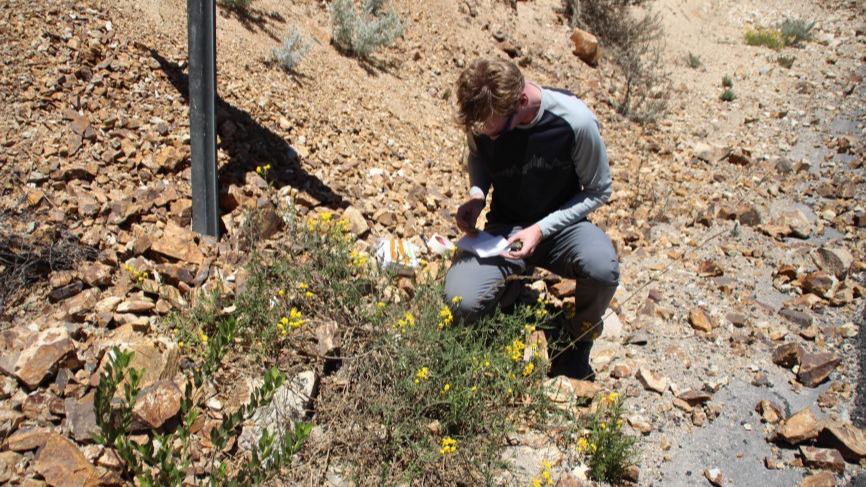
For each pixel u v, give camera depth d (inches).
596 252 122.6
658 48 347.3
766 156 258.4
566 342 140.2
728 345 152.4
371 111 210.7
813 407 137.3
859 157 260.1
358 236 154.2
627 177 225.1
